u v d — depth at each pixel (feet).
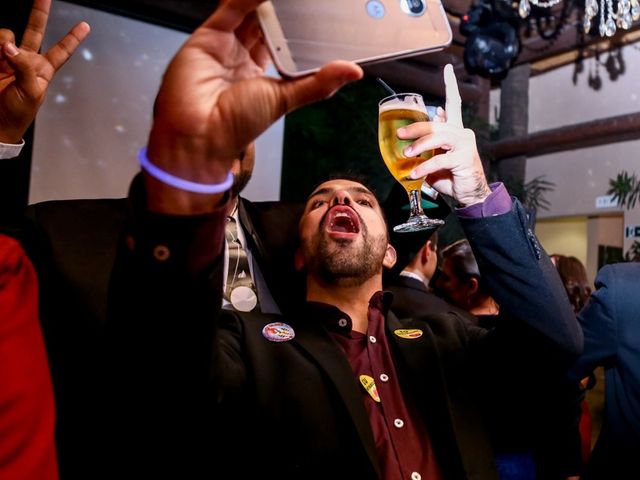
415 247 5.85
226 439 3.39
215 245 2.13
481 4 16.62
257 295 5.01
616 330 4.34
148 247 2.03
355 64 1.86
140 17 12.51
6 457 2.35
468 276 7.72
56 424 3.42
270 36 1.93
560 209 20.76
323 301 4.37
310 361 3.74
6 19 9.77
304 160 21.63
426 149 3.20
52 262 3.77
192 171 1.98
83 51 11.91
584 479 4.70
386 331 4.20
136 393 2.22
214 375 2.46
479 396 4.01
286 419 3.47
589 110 19.90
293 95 1.90
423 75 18.94
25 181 10.91
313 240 4.35
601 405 13.26
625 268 4.60
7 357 2.47
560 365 3.63
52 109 11.53
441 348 4.12
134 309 2.11
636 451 4.28
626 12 11.82
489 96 21.65
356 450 3.42
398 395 3.82
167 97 1.91
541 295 3.43
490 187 3.50
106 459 2.42
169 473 2.37
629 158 18.72
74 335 3.62
